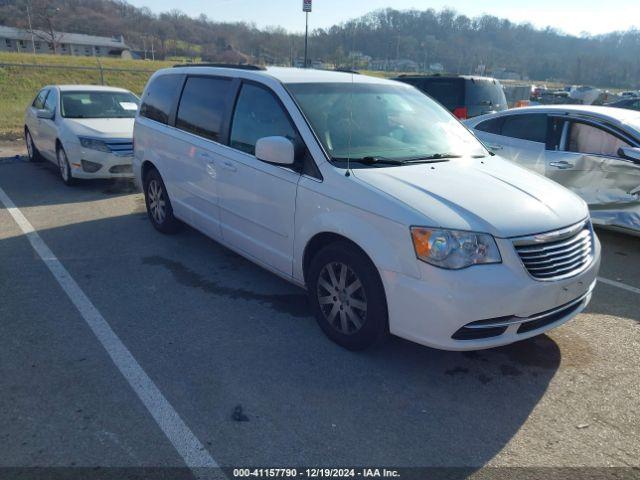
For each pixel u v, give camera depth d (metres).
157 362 3.38
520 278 2.98
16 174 9.24
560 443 2.75
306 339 3.71
